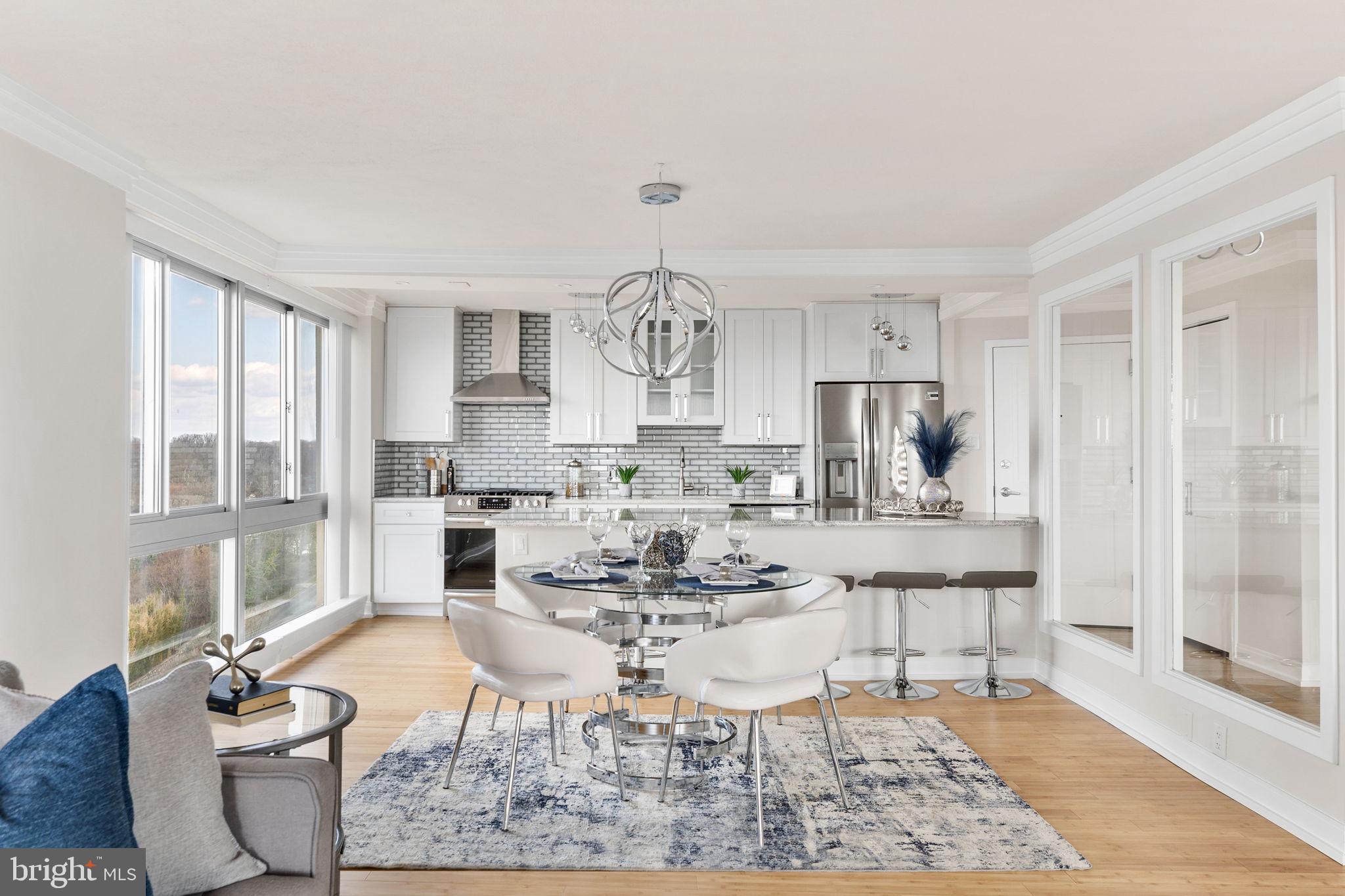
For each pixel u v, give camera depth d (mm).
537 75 2666
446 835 2875
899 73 2648
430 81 2707
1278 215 3039
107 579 3238
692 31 2379
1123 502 4090
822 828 2951
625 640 3893
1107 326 4250
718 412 7234
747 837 2879
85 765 1444
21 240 2779
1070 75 2666
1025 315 6824
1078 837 2920
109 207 3260
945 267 5059
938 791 3275
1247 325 3234
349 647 5738
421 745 3758
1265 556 3125
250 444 5219
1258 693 3156
